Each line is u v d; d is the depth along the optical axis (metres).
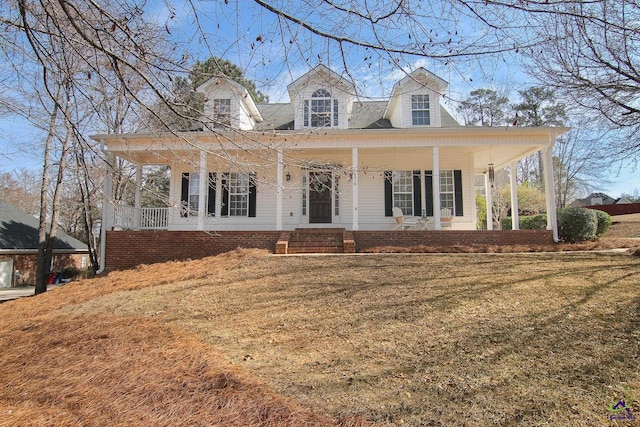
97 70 4.11
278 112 16.88
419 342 4.79
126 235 12.10
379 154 15.02
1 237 23.88
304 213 15.08
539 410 3.20
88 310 7.26
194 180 15.19
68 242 28.59
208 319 6.08
